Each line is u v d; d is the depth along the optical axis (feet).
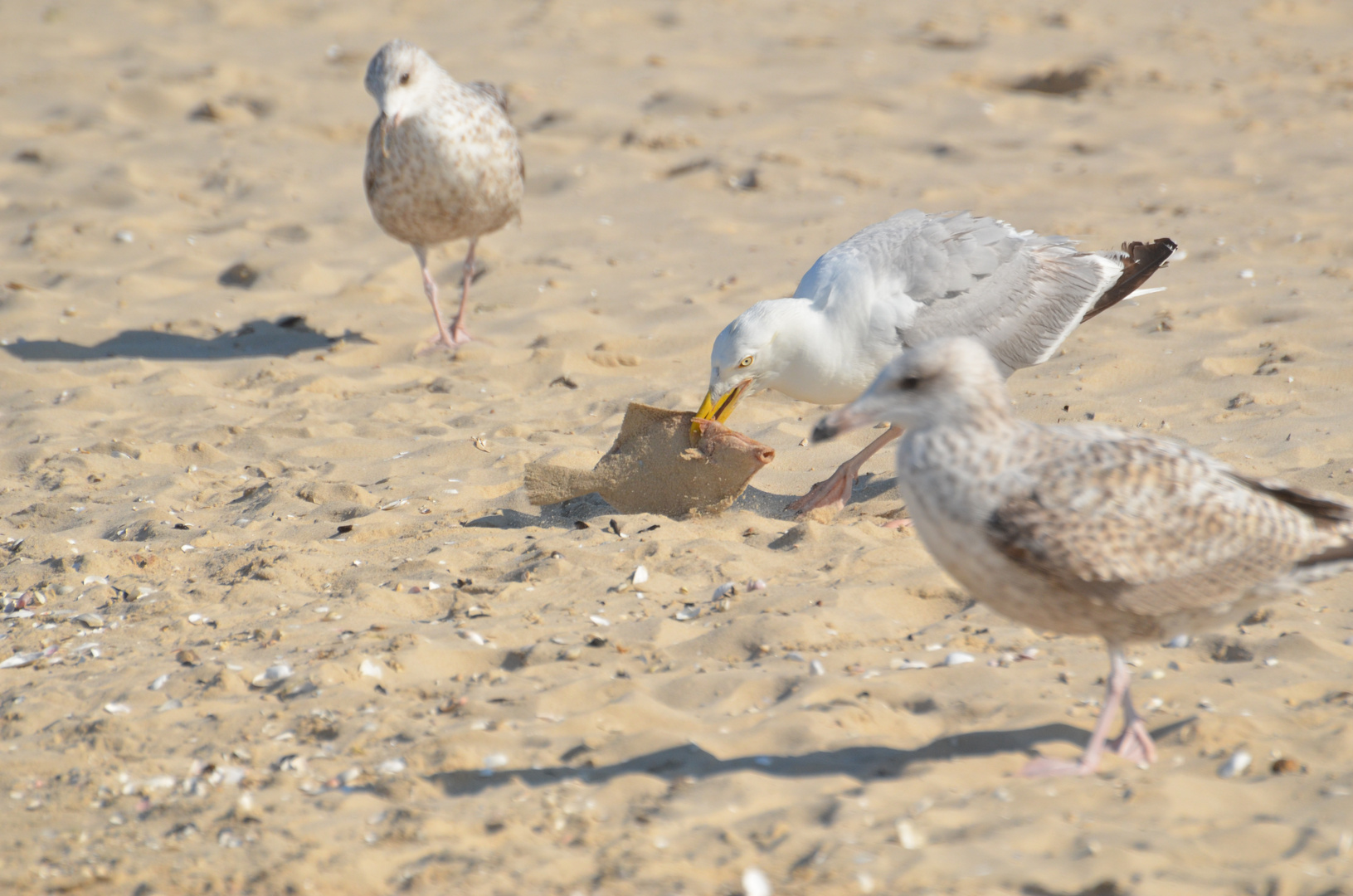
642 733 24.64
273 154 83.92
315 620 30.68
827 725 24.73
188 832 21.95
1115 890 19.17
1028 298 38.73
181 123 90.38
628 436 37.76
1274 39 109.81
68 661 29.14
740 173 79.10
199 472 42.19
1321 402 42.83
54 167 80.59
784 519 37.37
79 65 101.55
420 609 31.53
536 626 30.17
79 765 24.38
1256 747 23.22
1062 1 128.06
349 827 21.88
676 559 33.42
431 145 54.08
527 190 79.00
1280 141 81.20
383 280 64.44
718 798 22.31
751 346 36.35
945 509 22.58
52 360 54.75
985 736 24.13
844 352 36.86
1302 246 61.62
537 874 20.18
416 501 38.73
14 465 43.27
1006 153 81.92
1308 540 22.58
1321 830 20.49
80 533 37.17
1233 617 23.25
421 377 52.80
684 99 93.81
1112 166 77.66
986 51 107.14
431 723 25.58
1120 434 23.13
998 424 22.76
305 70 102.32
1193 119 87.51
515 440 44.55
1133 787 22.00
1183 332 51.21
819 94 94.68
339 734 25.16
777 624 29.07
